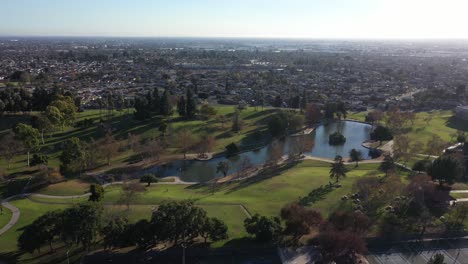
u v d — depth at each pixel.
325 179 169.50
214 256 106.38
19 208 136.50
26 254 105.81
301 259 104.00
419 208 133.62
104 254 104.00
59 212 107.44
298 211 114.31
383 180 159.12
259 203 140.88
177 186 168.75
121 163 199.75
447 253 110.12
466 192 151.25
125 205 134.75
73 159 173.00
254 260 105.12
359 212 123.94
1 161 193.62
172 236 105.25
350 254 104.94
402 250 110.94
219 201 142.38
